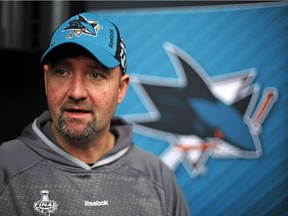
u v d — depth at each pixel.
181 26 1.49
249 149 1.47
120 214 0.83
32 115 1.38
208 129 1.48
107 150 0.93
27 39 1.46
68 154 0.85
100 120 0.80
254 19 1.47
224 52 1.48
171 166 1.49
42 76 1.38
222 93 1.48
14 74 1.37
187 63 1.49
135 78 1.50
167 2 1.49
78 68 0.78
